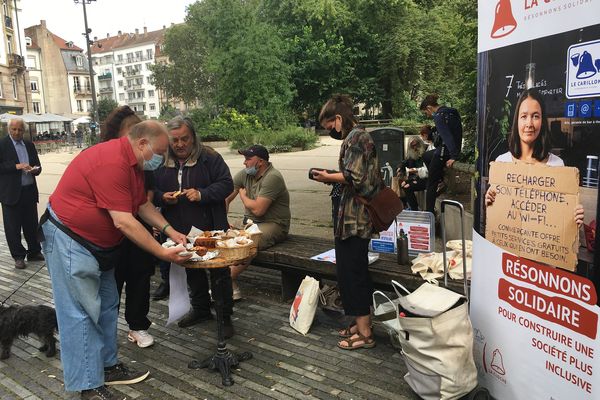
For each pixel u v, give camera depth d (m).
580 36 1.92
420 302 2.67
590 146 1.93
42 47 67.69
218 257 2.92
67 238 2.76
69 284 2.79
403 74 33.06
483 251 2.58
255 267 5.37
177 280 3.37
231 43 26.59
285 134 20.94
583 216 1.99
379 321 3.85
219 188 3.64
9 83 39.00
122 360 3.45
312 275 4.21
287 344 3.58
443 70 30.91
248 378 3.14
